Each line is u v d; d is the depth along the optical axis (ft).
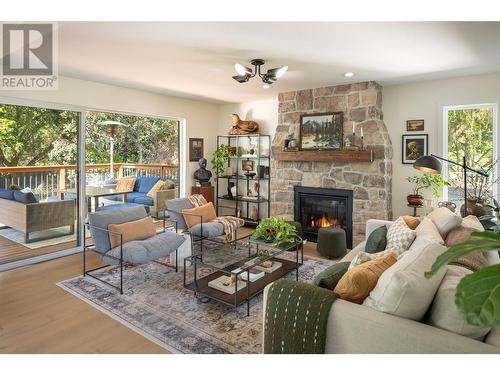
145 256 9.98
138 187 21.63
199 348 7.02
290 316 5.01
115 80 13.82
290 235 10.84
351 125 14.53
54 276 11.04
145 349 6.97
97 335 7.48
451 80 13.29
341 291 5.16
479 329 4.01
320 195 15.65
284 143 16.37
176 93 16.75
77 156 14.08
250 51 9.82
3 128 11.91
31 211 12.69
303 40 8.86
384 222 10.84
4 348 6.91
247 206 19.75
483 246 2.86
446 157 13.80
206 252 10.59
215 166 19.36
